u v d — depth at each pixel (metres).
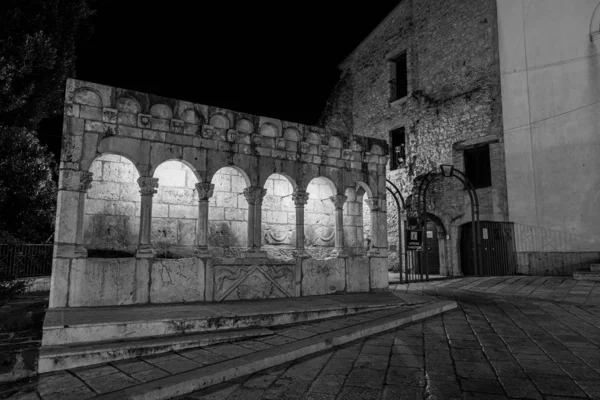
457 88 16.78
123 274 6.96
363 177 10.16
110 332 5.29
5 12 9.95
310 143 9.45
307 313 6.86
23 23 10.31
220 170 9.07
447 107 17.05
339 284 9.34
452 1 17.38
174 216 8.41
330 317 7.11
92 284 6.71
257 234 8.55
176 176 8.54
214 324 5.94
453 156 16.56
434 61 17.94
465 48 16.64
